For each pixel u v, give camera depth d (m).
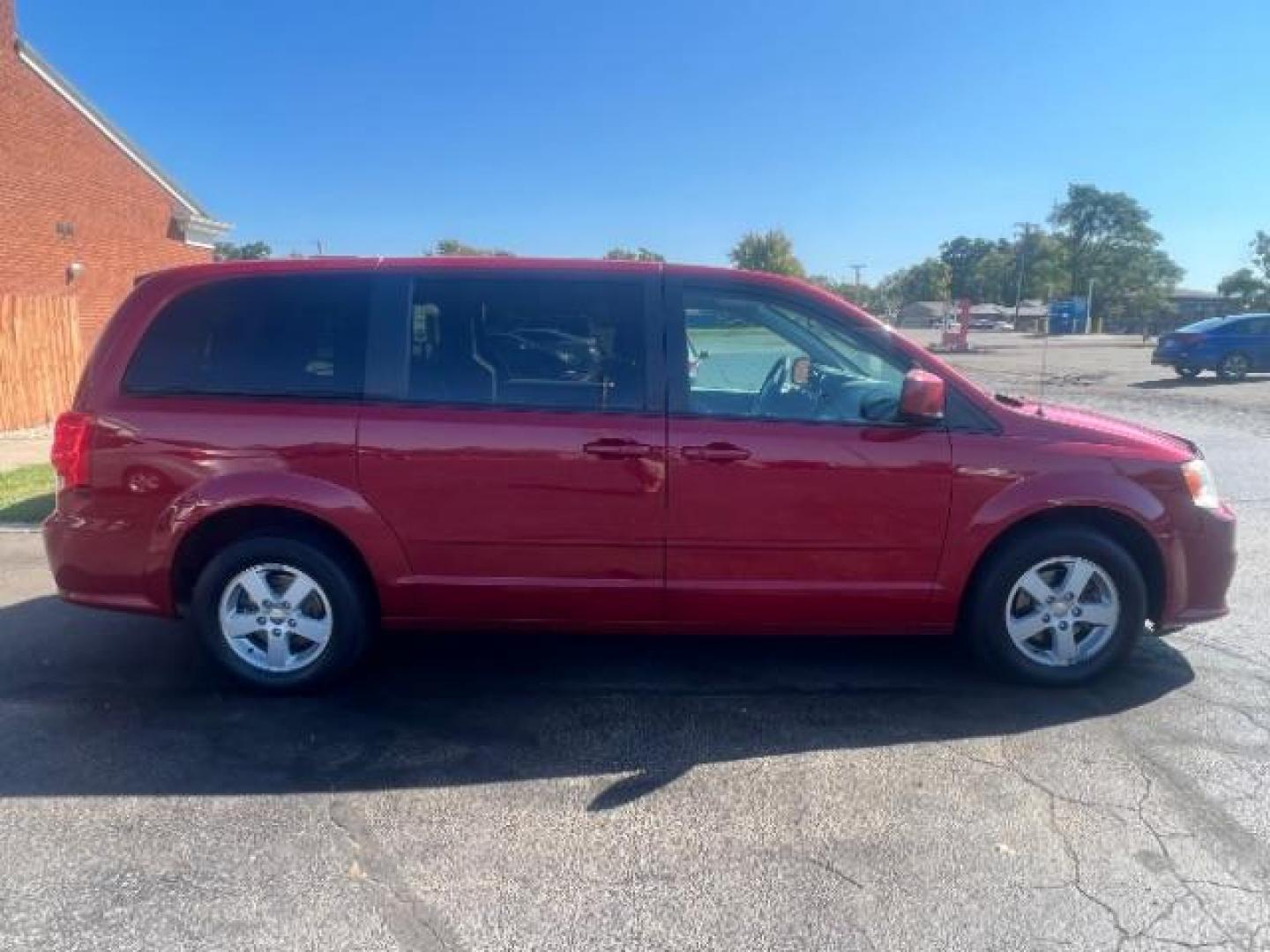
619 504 3.85
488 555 3.91
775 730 3.73
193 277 3.96
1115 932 2.53
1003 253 97.88
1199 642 4.68
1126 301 76.75
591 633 4.11
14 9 17.31
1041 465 3.89
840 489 3.85
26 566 6.00
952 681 4.21
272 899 2.66
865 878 2.77
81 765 3.43
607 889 2.72
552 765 3.45
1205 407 15.38
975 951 2.46
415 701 4.02
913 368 3.95
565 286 3.96
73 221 19.47
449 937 2.51
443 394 3.88
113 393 3.90
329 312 3.94
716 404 3.91
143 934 2.51
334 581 3.96
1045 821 3.07
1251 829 3.01
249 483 3.82
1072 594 4.03
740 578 3.94
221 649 4.02
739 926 2.56
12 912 2.59
